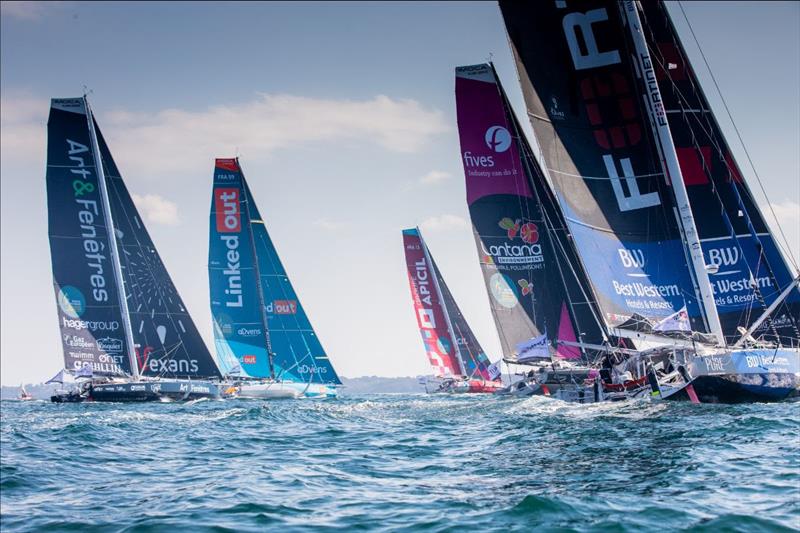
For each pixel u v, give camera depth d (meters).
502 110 138.75
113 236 188.25
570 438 65.19
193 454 72.06
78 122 186.75
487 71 138.88
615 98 87.69
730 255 87.06
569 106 89.50
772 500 39.94
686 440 59.28
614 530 36.06
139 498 48.88
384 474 55.06
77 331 185.62
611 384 92.69
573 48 89.00
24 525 42.34
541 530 36.56
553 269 137.75
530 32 90.81
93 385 182.38
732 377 76.69
